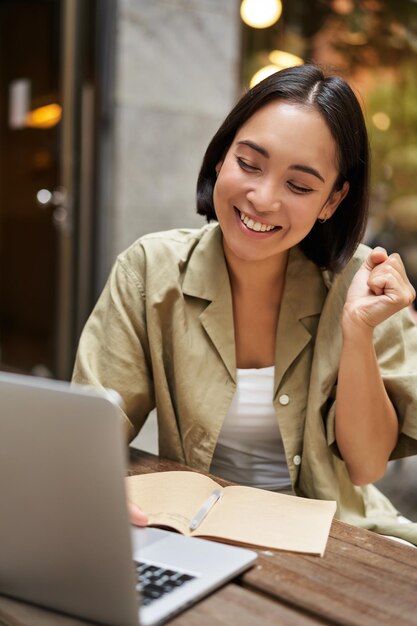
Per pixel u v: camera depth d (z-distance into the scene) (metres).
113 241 4.22
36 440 0.85
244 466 1.59
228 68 4.41
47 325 4.43
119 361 1.54
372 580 0.97
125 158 4.18
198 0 4.26
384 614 0.88
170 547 1.03
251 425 1.56
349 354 1.42
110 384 1.53
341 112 1.35
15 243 4.70
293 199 1.34
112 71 4.14
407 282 1.42
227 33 4.38
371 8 4.82
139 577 0.94
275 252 1.40
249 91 1.38
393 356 1.52
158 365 1.54
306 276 1.56
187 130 4.33
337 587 0.95
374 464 1.47
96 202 4.25
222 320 1.53
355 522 1.53
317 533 1.10
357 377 1.42
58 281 4.31
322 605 0.90
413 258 4.96
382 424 1.46
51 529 0.87
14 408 0.86
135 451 1.51
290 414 1.53
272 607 0.90
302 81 1.35
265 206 1.33
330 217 1.52
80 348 1.56
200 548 1.03
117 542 0.84
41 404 0.84
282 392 1.53
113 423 0.81
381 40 4.88
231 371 1.53
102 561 0.85
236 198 1.37
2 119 4.70
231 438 1.57
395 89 4.93
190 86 4.31
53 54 4.26
